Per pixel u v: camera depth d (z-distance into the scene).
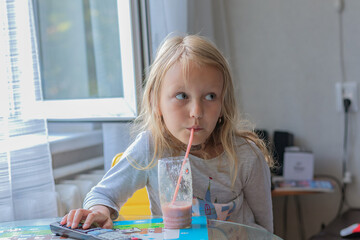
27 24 1.28
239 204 1.15
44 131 1.31
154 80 1.10
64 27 1.97
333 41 2.11
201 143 1.13
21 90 1.26
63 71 1.96
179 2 1.65
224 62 1.09
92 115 1.64
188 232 0.87
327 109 2.15
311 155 2.03
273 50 2.20
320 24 2.12
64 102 1.71
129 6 1.44
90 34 1.86
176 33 1.58
